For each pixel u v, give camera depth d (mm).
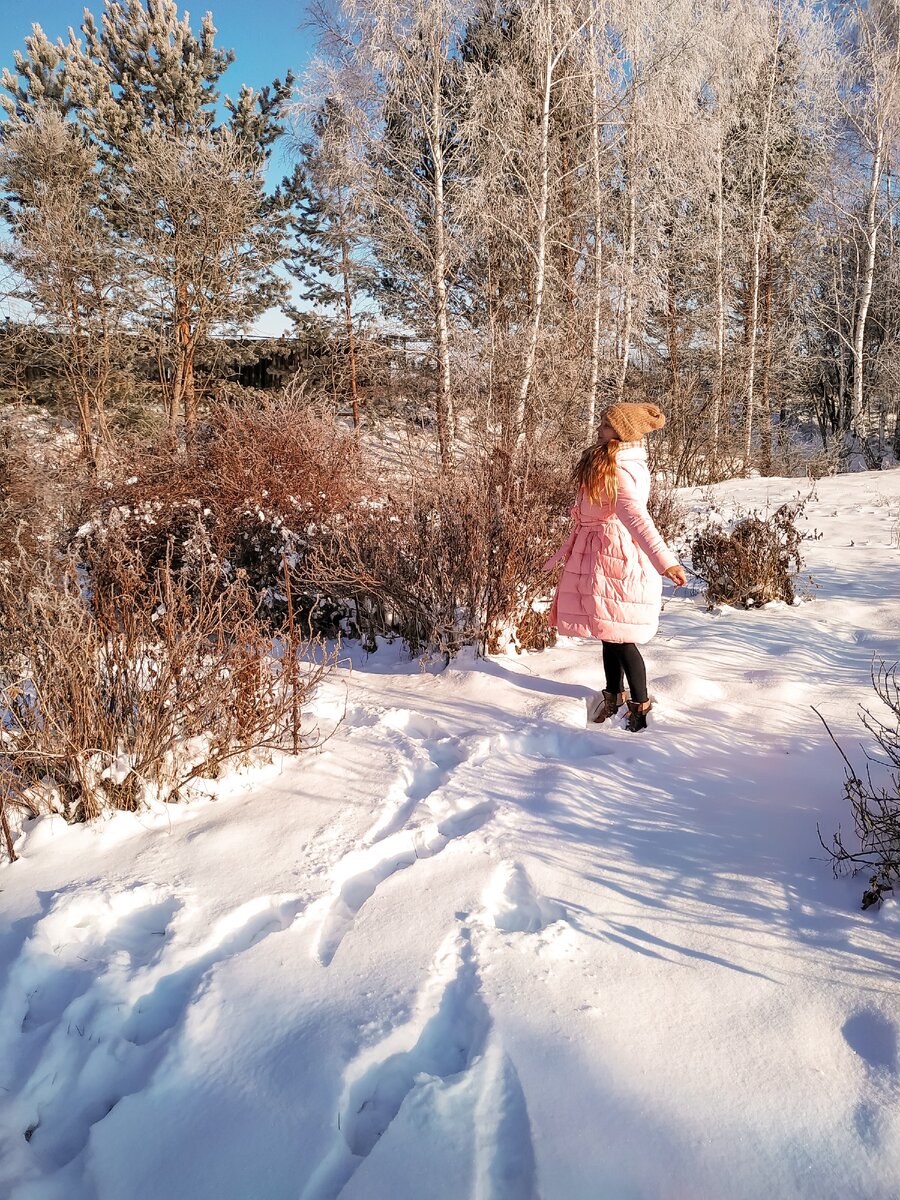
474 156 14758
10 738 2789
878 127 19875
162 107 20406
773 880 2412
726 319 23734
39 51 19891
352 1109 1708
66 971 2098
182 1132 1625
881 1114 1627
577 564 3668
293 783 3123
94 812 2824
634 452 3523
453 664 4504
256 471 6289
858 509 9727
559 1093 1691
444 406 11664
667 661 4430
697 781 3049
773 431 23906
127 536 5488
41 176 18812
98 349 19250
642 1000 1952
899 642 4711
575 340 14914
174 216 19453
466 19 14406
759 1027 1868
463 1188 1483
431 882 2436
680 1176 1521
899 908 2229
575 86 14398
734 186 20828
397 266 16938
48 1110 1747
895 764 2787
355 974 2041
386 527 5004
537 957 2096
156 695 2959
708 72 16047
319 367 21188
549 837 2680
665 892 2381
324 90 14211
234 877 2480
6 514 6750
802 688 3969
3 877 2523
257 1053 1801
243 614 4117
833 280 23703
